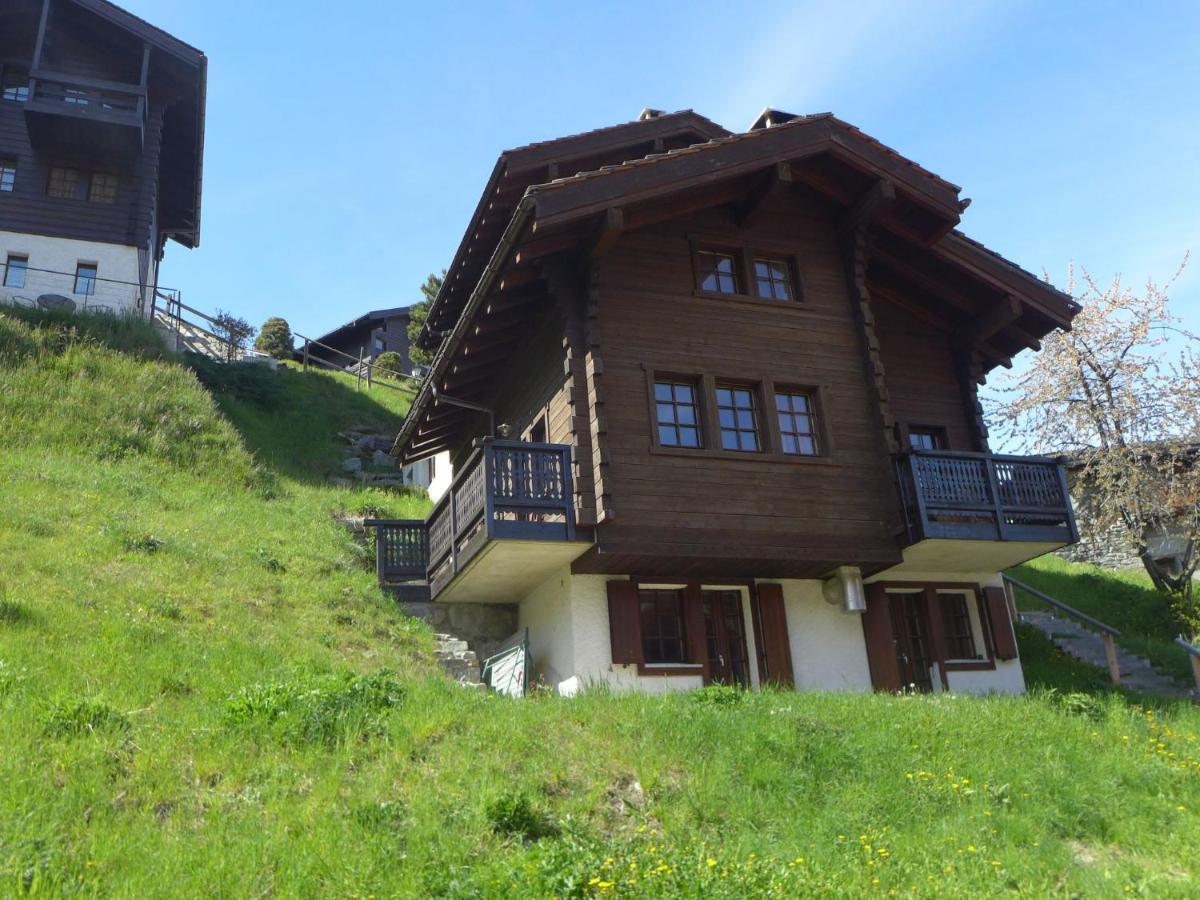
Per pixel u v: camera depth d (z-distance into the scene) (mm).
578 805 7805
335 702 9055
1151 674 16453
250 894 6180
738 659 13953
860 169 14688
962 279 15992
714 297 14406
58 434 19828
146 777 7488
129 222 28672
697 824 7797
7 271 27094
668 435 13555
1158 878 7426
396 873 6539
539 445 12750
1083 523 22609
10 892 5762
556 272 13641
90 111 27109
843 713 10305
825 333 14992
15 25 29109
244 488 20734
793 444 14328
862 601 14055
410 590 15844
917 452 14023
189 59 29203
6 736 7598
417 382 36312
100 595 12109
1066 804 8727
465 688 10781
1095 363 21719
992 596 15766
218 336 32812
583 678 12844
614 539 12555
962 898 6965
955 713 10695
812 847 7484
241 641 11562
